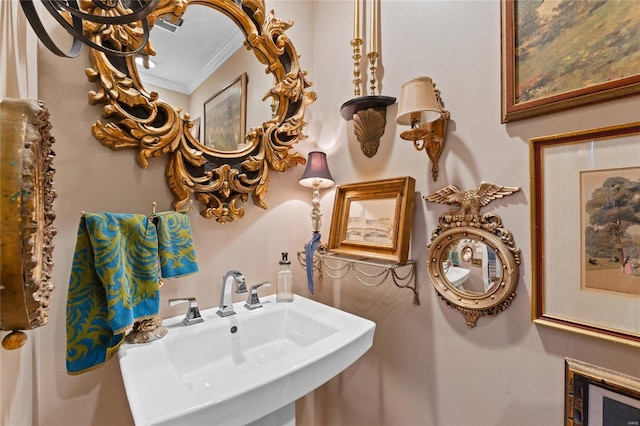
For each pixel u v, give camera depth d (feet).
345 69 4.38
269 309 3.65
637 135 2.09
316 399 4.76
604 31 2.21
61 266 2.74
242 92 3.91
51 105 2.68
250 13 3.94
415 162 3.50
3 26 1.80
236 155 3.80
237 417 1.96
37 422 2.56
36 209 1.47
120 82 2.95
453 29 3.17
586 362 2.31
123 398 3.02
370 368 3.99
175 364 2.82
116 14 2.89
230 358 3.23
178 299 3.18
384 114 3.86
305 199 4.69
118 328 2.38
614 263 2.19
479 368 2.93
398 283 3.66
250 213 4.03
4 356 1.77
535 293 2.57
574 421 2.35
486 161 2.88
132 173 3.12
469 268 2.99
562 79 2.41
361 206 3.96
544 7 2.53
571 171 2.39
